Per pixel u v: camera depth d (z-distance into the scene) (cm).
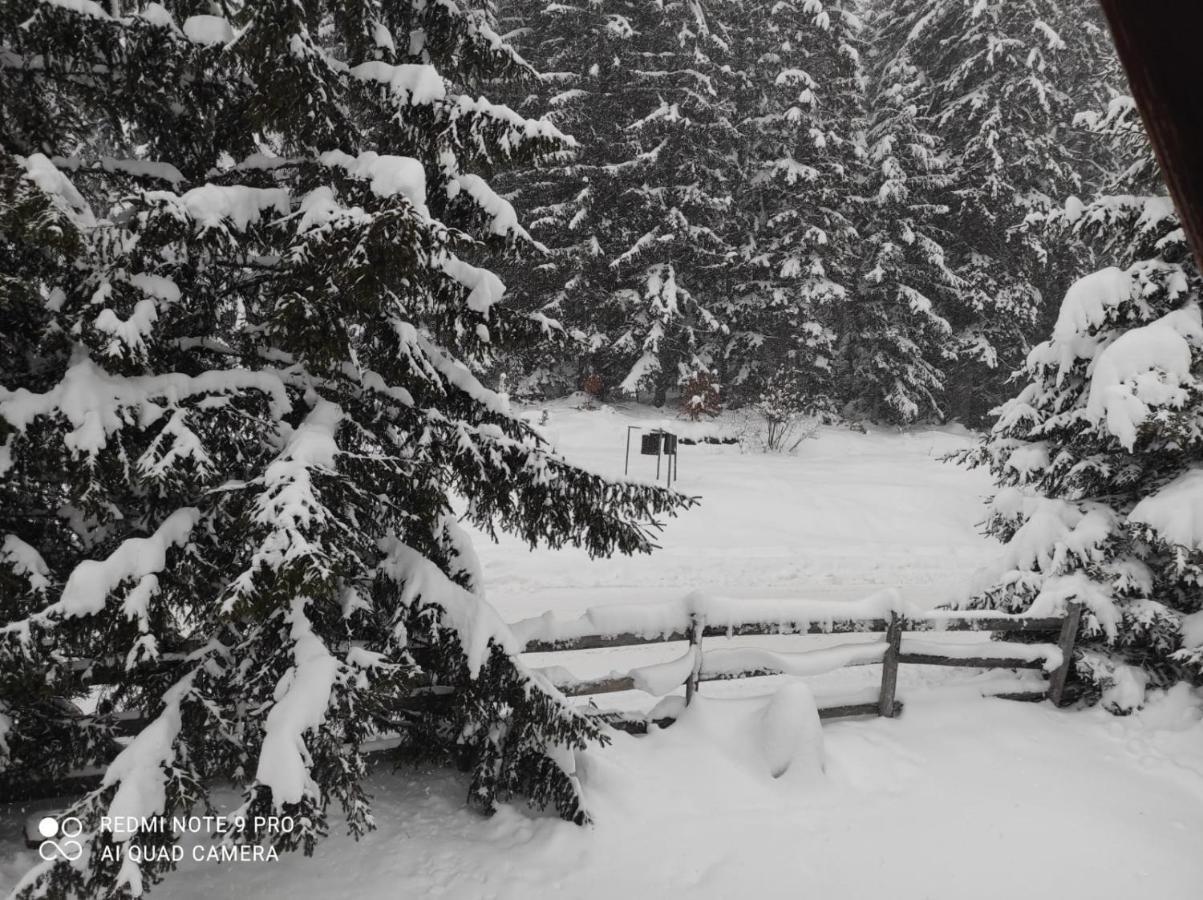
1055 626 605
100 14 340
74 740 379
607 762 468
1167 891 409
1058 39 2197
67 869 291
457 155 413
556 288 2206
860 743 532
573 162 2141
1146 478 647
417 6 437
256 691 358
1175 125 40
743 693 676
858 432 2375
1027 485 738
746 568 1080
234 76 394
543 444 464
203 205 337
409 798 451
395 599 419
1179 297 617
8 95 350
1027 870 420
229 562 369
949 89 2414
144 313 325
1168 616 593
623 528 438
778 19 2339
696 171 2212
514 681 405
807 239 2227
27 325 351
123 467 323
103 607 313
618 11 2206
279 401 383
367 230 325
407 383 412
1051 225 708
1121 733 566
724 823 442
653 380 2236
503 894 376
